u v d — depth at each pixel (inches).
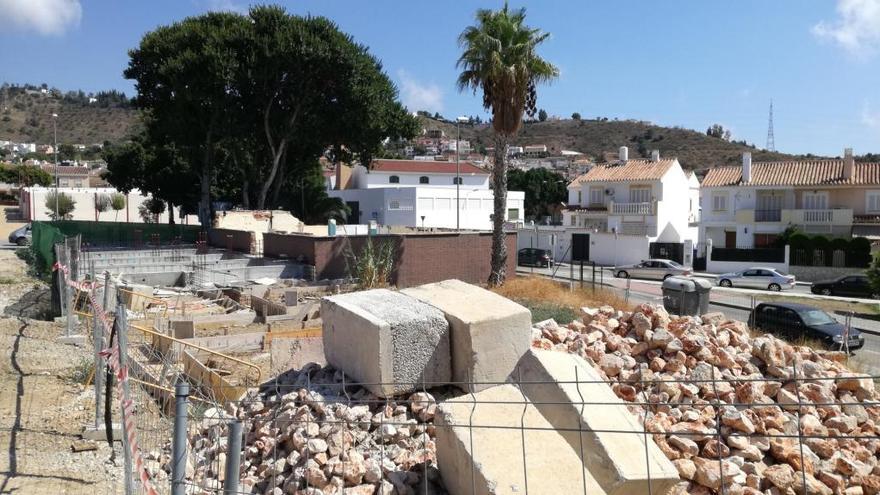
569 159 5403.5
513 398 240.5
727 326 408.8
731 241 1989.4
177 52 1342.3
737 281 1556.3
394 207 2272.4
